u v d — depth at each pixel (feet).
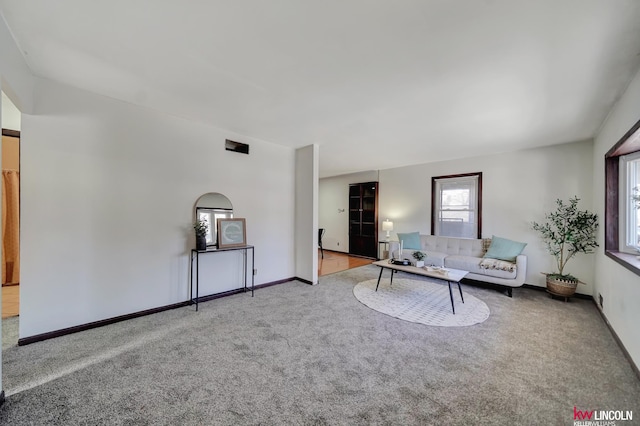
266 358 7.37
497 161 16.25
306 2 4.85
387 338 8.63
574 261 13.50
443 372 6.80
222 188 12.53
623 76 7.20
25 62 7.13
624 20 5.09
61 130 8.44
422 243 18.37
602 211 10.97
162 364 7.00
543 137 12.84
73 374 6.52
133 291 9.97
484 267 13.94
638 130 7.11
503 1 4.73
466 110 9.69
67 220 8.59
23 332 7.91
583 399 5.83
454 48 6.16
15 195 13.92
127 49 6.49
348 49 6.30
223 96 8.96
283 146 15.26
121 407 5.47
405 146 14.92
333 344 8.20
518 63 6.70
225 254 12.76
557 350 7.93
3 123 10.27
